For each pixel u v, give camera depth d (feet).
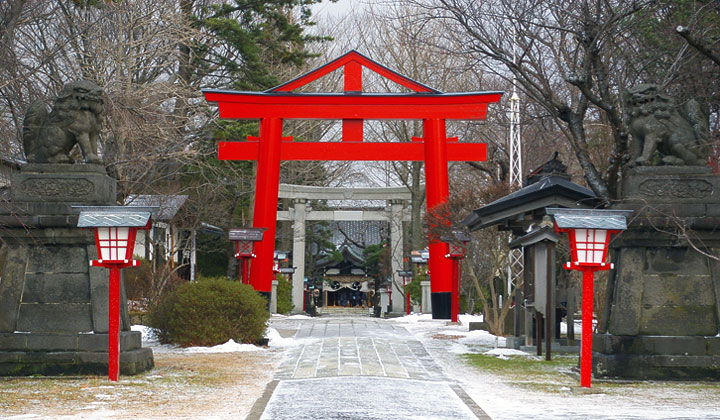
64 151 38.75
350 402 30.58
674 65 48.49
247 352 51.85
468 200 76.54
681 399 32.07
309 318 99.09
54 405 29.68
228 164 106.42
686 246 38.50
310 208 146.00
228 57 101.24
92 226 34.91
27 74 57.67
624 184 39.83
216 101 84.23
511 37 54.39
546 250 47.80
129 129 61.36
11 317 37.55
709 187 38.29
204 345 53.88
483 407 30.32
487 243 75.66
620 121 50.90
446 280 88.33
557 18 52.44
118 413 28.19
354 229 211.82
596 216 34.94
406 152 87.15
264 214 86.02
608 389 35.09
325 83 134.72
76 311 37.73
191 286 54.65
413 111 85.71
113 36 75.92
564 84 72.69
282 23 103.45
